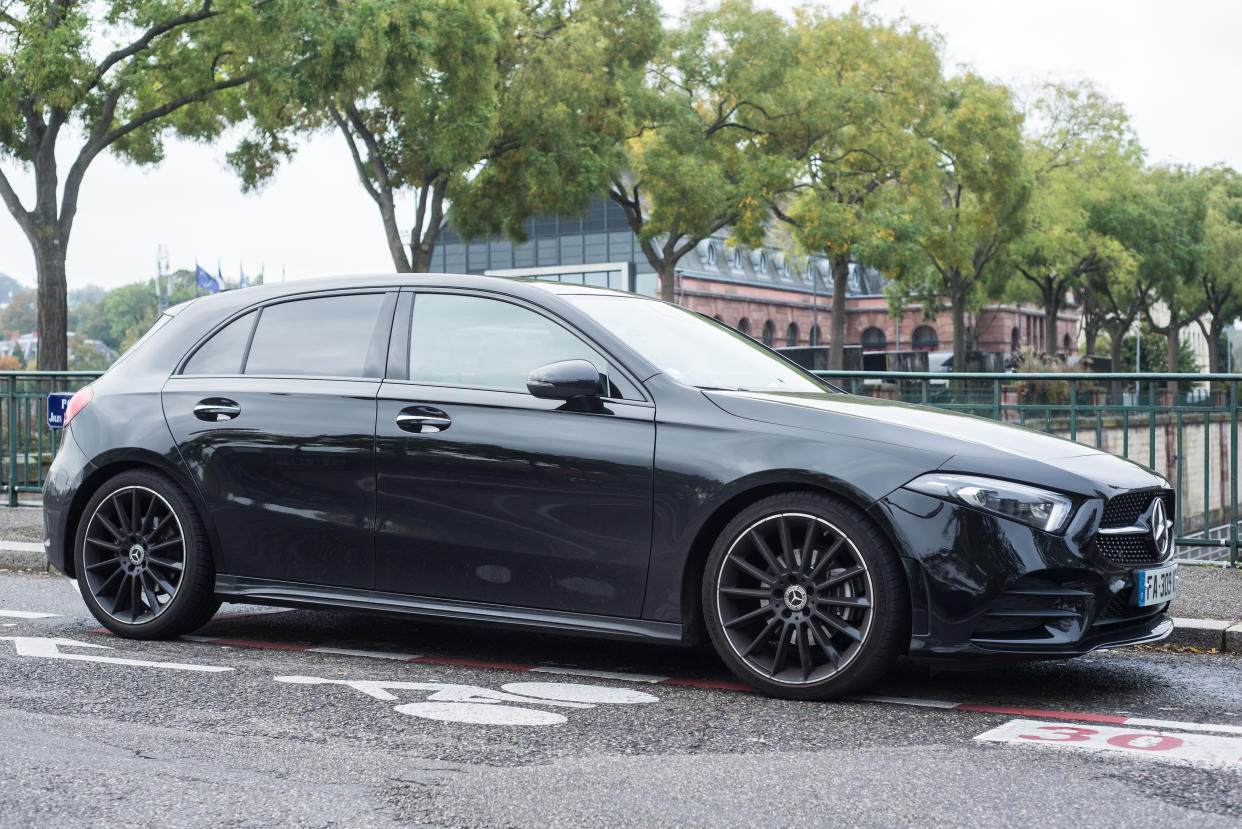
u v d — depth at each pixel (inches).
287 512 211.2
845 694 176.2
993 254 1797.5
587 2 1255.5
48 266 1028.5
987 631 169.0
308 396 211.8
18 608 267.1
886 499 171.5
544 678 193.9
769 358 220.4
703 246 3105.3
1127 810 125.7
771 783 135.1
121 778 135.9
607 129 1269.7
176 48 1063.6
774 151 1379.2
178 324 234.2
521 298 203.6
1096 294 2356.1
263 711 169.3
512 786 133.6
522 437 192.7
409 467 200.7
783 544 178.5
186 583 220.8
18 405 446.9
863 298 3543.3
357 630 239.1
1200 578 287.4
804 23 1469.0
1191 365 3809.1
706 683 190.2
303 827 119.3
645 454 185.0
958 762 144.4
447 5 1055.6
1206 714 171.8
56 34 938.7
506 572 194.2
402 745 151.1
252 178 1215.6
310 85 1013.8
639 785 134.0
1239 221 2591.0
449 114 1105.4
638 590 185.8
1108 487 174.1
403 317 211.5
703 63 1323.8
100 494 228.7
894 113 1451.8
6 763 141.7
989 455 173.3
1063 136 1913.1
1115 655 219.1
